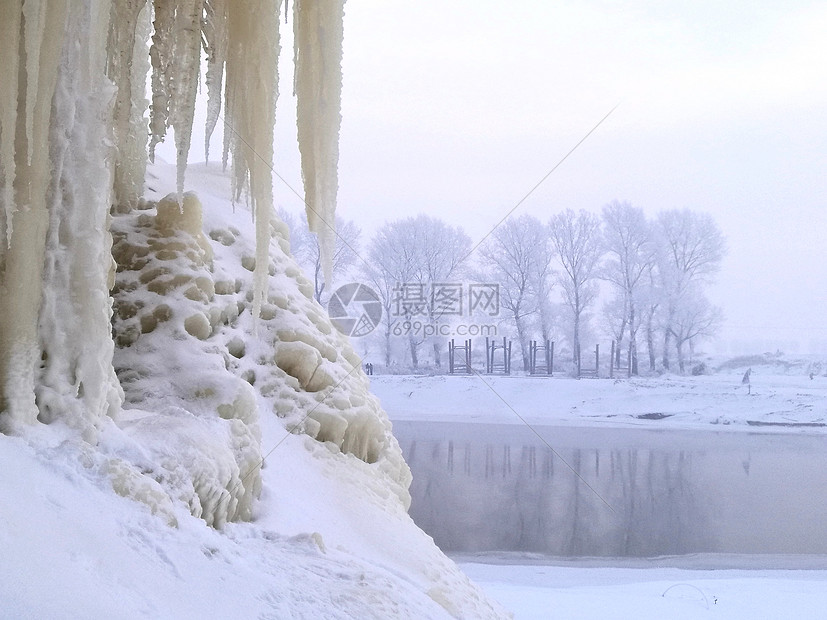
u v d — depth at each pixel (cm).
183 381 582
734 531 1620
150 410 551
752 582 1112
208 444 456
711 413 4403
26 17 346
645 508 1842
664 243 5984
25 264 351
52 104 377
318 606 366
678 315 5794
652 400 4569
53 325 371
